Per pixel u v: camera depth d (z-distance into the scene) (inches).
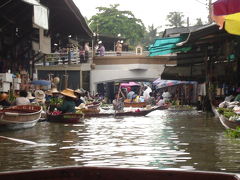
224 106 686.5
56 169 135.9
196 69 1058.1
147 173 134.0
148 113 876.0
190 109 1100.5
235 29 456.1
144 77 1491.1
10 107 594.9
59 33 1152.2
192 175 130.9
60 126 618.2
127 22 2274.9
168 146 402.3
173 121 720.3
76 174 136.9
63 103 713.0
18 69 895.1
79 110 799.1
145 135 500.7
